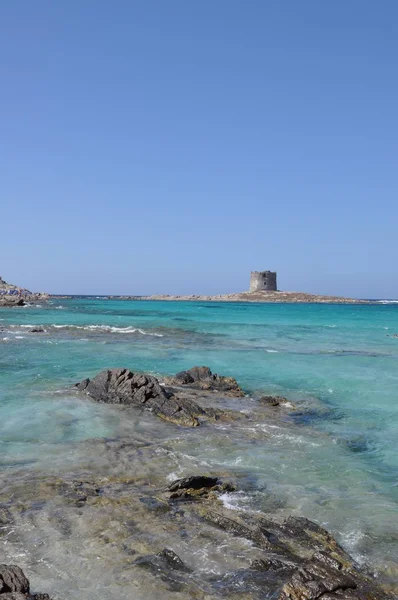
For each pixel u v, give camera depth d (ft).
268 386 77.00
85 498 31.83
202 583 22.84
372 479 38.29
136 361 96.32
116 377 63.67
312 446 46.29
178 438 47.11
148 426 51.19
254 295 654.12
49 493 32.50
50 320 211.41
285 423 55.11
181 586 22.54
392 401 67.77
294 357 108.17
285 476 38.11
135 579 23.02
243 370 90.94
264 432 50.60
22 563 24.21
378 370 92.63
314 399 68.13
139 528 27.89
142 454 41.86
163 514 29.78
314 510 32.01
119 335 145.69
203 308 402.93
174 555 24.86
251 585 22.74
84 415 54.24
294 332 178.81
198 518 29.37
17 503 30.83
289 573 23.79
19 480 34.88
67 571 23.61
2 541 26.18
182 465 39.50
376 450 46.16
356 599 21.67
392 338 159.74
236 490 34.73
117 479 35.99
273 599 21.77
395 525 30.22
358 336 166.20
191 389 70.54
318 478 38.04
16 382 70.85
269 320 249.34
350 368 94.63
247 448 44.78
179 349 116.67
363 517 31.22
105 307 395.14
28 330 150.51
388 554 26.81
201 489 33.86
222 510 30.86
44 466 38.22
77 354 102.63
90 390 63.77
